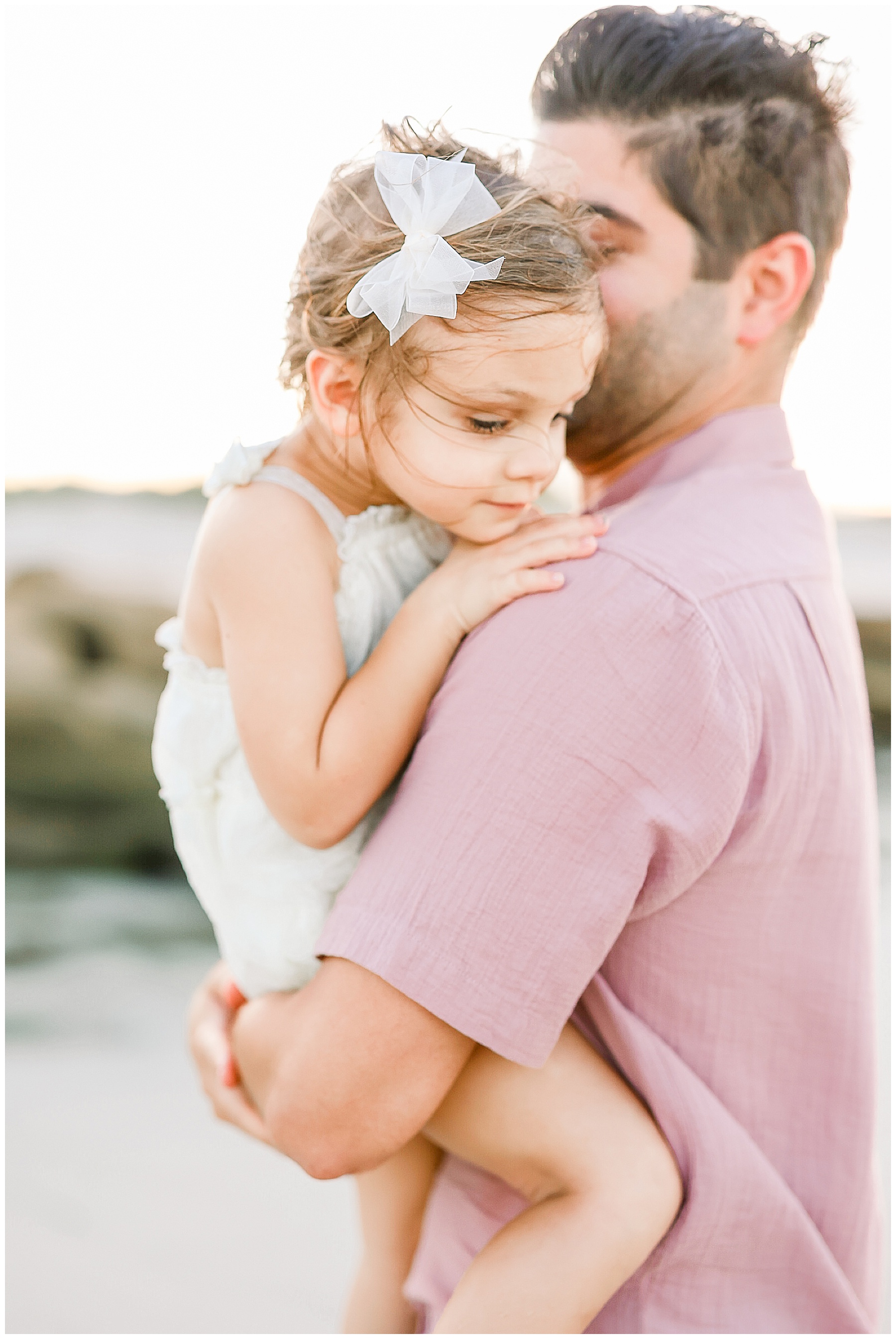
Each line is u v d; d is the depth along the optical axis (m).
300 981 1.20
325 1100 0.99
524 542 1.07
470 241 1.06
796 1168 1.09
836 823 1.08
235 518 1.16
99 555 6.22
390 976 0.96
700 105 1.12
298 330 1.23
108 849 5.73
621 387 1.22
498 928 0.95
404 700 1.07
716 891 1.03
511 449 1.10
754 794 1.01
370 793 1.09
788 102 1.14
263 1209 3.33
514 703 0.98
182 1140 3.63
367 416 1.13
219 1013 1.42
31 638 6.02
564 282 1.06
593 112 1.17
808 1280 1.05
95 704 5.95
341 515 1.20
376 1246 1.37
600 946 0.96
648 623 0.98
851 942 1.10
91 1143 3.55
